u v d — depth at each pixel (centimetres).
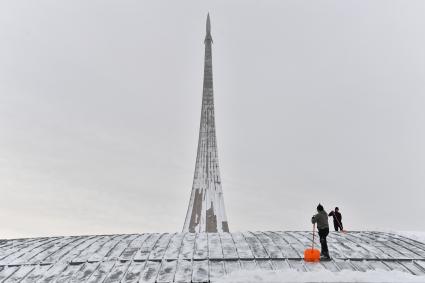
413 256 2245
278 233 2781
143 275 2059
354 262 2142
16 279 2097
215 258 2225
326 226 1997
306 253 2144
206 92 7475
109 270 2138
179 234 2795
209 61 7906
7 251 2541
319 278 1462
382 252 2303
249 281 1472
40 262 2291
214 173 6381
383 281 1447
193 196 6159
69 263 2253
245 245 2431
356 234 2789
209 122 7038
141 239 2658
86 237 2858
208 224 5741
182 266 2145
